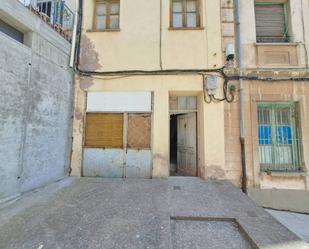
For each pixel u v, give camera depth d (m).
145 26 6.53
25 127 4.54
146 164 6.18
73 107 6.43
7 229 3.15
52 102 5.46
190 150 6.80
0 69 3.91
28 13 4.59
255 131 6.02
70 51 6.31
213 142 6.05
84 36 6.59
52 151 5.50
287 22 6.49
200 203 4.23
